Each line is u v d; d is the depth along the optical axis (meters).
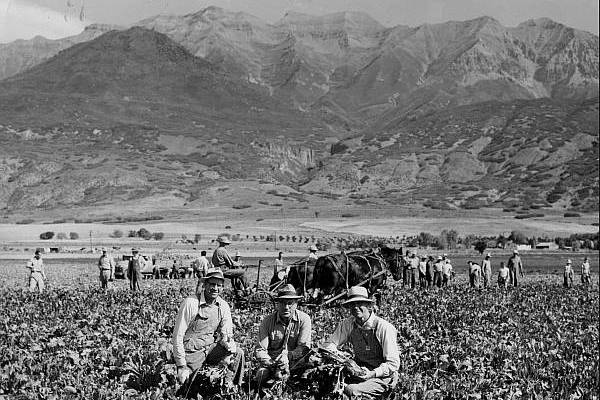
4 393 10.91
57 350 14.16
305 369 11.42
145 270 44.72
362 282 23.44
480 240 106.81
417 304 26.80
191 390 10.86
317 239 108.56
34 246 88.56
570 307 29.28
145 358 13.13
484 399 12.06
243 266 23.61
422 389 11.59
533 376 14.09
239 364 11.14
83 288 32.72
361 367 10.70
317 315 20.55
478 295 33.34
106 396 10.80
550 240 116.25
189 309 11.01
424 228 132.50
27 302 24.09
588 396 13.27
